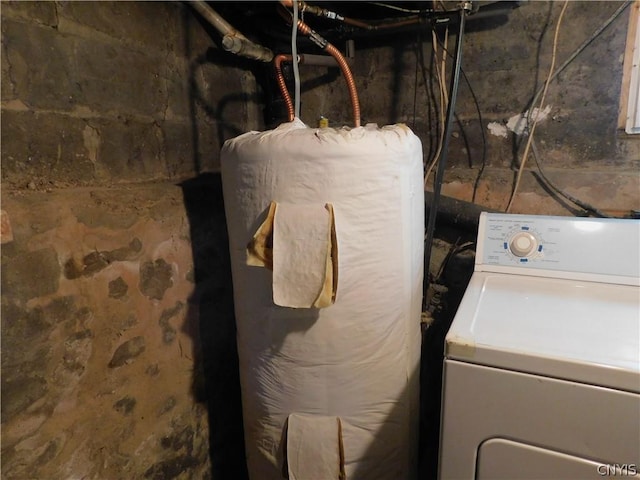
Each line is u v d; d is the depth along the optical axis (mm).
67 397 847
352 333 950
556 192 1308
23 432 766
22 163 776
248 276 996
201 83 1271
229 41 1166
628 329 729
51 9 822
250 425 1141
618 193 1234
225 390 1358
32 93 791
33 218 770
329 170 857
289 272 848
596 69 1207
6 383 733
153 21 1080
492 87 1336
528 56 1275
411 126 1463
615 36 1171
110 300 935
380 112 1499
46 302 796
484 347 674
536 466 667
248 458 1190
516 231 1053
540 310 827
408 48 1414
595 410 617
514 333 720
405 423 1068
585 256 978
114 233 938
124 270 967
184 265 1156
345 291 919
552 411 643
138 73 1040
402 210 932
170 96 1151
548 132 1294
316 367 979
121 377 973
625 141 1208
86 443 894
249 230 954
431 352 1354
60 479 838
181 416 1170
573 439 636
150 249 1039
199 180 1253
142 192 1025
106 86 952
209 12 1123
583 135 1254
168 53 1138
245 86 1484
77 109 883
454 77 1188
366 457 1039
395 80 1453
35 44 793
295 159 864
